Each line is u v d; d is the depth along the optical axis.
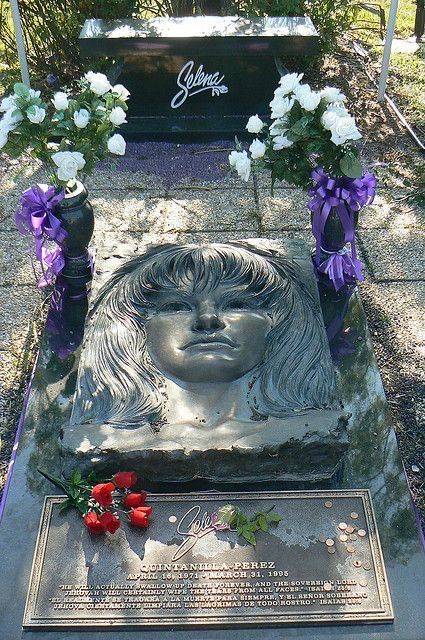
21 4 6.30
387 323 3.88
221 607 2.35
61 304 3.64
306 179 3.47
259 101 5.65
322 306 3.60
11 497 2.72
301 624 2.32
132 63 5.47
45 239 3.58
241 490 2.72
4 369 3.66
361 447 2.91
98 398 2.88
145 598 2.37
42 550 2.50
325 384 2.93
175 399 2.86
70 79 6.47
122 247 3.63
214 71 5.51
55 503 2.65
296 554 2.48
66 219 3.50
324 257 3.64
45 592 2.39
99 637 2.31
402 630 2.32
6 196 4.91
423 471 3.19
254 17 5.77
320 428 2.70
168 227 4.59
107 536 2.54
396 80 6.44
